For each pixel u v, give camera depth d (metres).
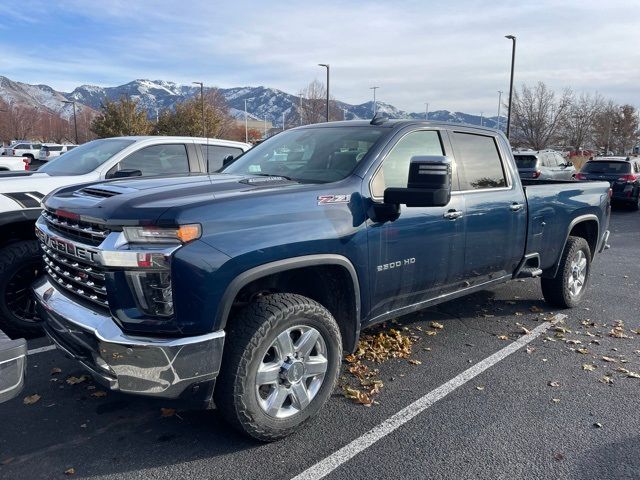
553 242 5.50
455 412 3.71
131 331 2.82
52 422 3.53
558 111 43.75
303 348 3.31
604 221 6.38
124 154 6.36
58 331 3.21
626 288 7.09
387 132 4.04
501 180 4.88
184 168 6.90
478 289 4.82
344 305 3.66
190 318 2.82
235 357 3.02
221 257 2.87
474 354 4.72
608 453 3.24
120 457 3.15
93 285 3.02
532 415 3.68
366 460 3.14
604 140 54.28
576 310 6.05
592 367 4.47
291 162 4.17
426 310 5.91
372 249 3.64
